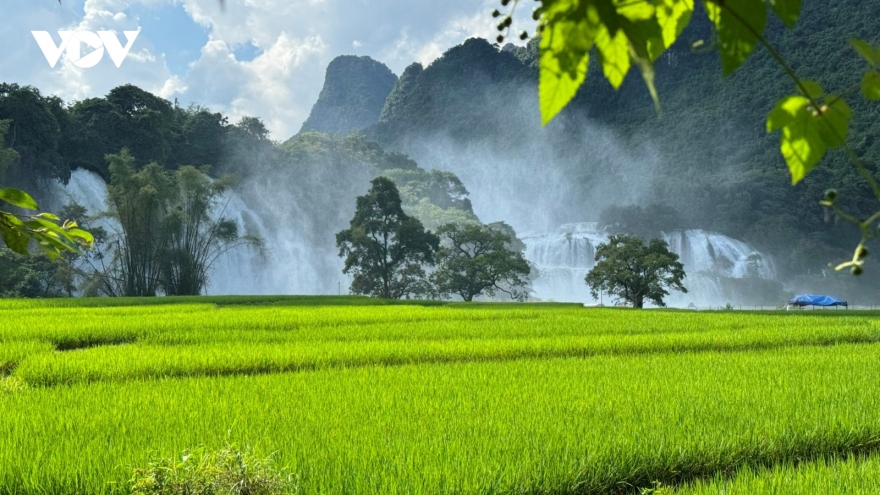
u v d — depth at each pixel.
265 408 12.58
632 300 65.12
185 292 70.50
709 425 11.12
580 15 1.08
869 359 19.66
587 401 13.21
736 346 24.61
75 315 33.03
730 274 121.56
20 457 9.07
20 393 14.36
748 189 138.88
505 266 73.06
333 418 11.77
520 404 13.02
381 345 22.22
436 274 76.00
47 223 2.27
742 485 8.38
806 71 170.88
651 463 9.49
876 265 118.56
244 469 7.00
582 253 123.69
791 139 1.35
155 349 21.09
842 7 187.88
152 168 69.81
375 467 8.78
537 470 8.83
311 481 8.16
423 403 13.09
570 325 30.30
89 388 14.82
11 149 66.81
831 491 8.09
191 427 10.92
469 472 8.60
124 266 75.00
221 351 20.45
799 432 10.83
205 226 81.00
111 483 7.81
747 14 1.17
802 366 18.28
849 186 124.19
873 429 11.06
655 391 14.35
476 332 27.25
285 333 26.16
